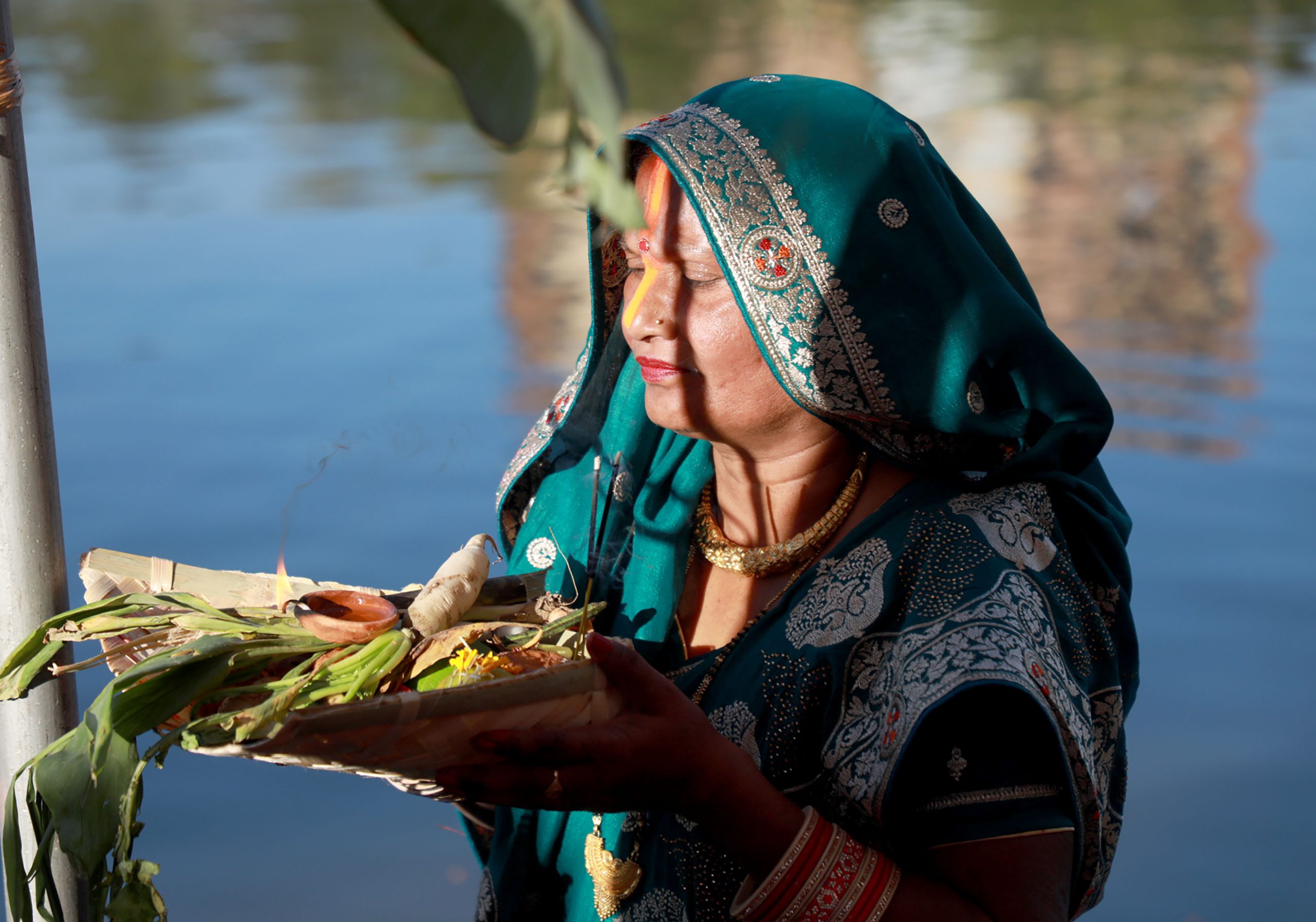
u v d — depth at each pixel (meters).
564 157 0.64
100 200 8.47
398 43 15.15
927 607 1.10
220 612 1.15
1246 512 4.38
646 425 1.37
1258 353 5.72
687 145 1.17
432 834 2.95
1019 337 1.17
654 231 1.20
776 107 1.19
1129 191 8.50
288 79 13.14
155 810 3.01
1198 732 3.26
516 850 1.35
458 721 0.95
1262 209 8.04
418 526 4.15
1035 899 1.01
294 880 2.77
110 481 4.51
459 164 9.54
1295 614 3.76
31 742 1.19
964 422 1.16
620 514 1.36
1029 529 1.16
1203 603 3.83
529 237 7.72
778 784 1.15
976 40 14.94
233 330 6.12
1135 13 16.83
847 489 1.24
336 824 2.98
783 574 1.25
